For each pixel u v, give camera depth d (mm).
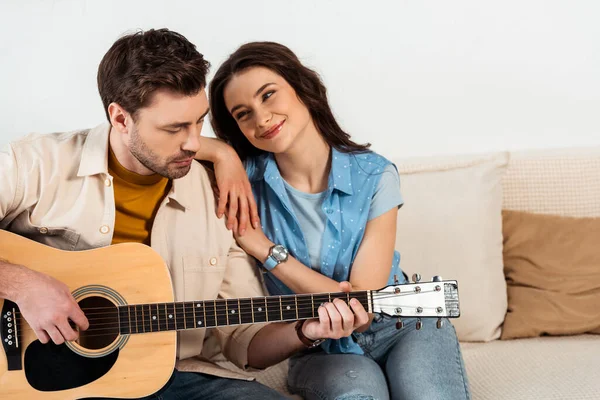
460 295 2387
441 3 2801
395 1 2793
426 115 2844
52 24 2705
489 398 1991
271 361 1924
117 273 1750
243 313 1757
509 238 2520
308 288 1928
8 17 2688
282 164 2051
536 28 2807
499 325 2414
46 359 1695
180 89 1681
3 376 1684
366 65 2812
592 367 2094
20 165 1808
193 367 1891
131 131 1740
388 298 1784
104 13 2719
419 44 2814
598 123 2840
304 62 2795
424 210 2441
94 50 2725
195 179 1976
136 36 1732
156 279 1759
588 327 2350
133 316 1729
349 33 2799
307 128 2002
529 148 2852
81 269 1743
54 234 1828
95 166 1821
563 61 2816
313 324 1798
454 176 2484
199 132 1776
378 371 1938
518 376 2094
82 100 2740
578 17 2799
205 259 1941
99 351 1717
